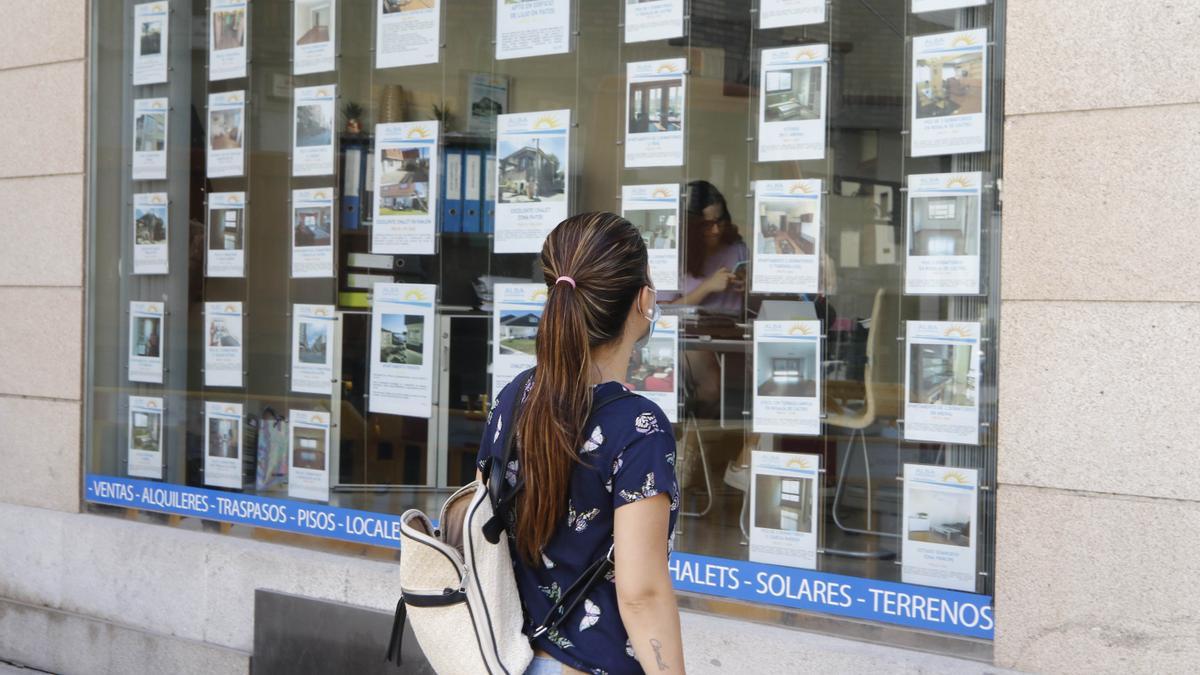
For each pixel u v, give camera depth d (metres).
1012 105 3.71
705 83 4.55
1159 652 3.47
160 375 6.02
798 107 4.32
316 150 5.61
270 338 5.73
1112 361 3.54
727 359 4.48
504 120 5.06
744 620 4.31
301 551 5.43
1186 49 3.43
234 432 5.81
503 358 5.07
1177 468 3.44
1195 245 3.42
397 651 2.47
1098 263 3.56
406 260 5.34
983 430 3.93
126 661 5.77
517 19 5.02
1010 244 3.71
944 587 3.97
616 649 2.27
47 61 6.18
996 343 3.91
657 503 2.21
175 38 6.03
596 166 4.82
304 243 5.64
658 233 4.64
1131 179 3.51
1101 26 3.56
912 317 4.07
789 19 4.35
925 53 4.04
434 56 5.26
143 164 6.11
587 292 2.30
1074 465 3.59
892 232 4.12
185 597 5.64
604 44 4.80
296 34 5.67
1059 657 3.62
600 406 2.29
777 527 4.34
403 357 5.33
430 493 5.25
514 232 5.04
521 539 2.32
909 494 4.06
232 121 5.87
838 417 4.23
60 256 6.17
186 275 5.98
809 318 4.30
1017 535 3.69
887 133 4.12
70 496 6.16
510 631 2.29
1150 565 3.48
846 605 4.17
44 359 6.23
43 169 6.21
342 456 5.48
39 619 6.06
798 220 4.32
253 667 5.38
